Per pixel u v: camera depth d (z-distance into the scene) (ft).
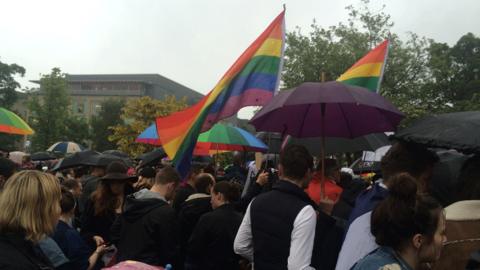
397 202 6.63
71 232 13.26
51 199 8.04
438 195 10.30
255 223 10.36
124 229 13.60
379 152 19.90
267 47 16.97
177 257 13.65
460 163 10.68
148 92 282.15
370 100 10.89
